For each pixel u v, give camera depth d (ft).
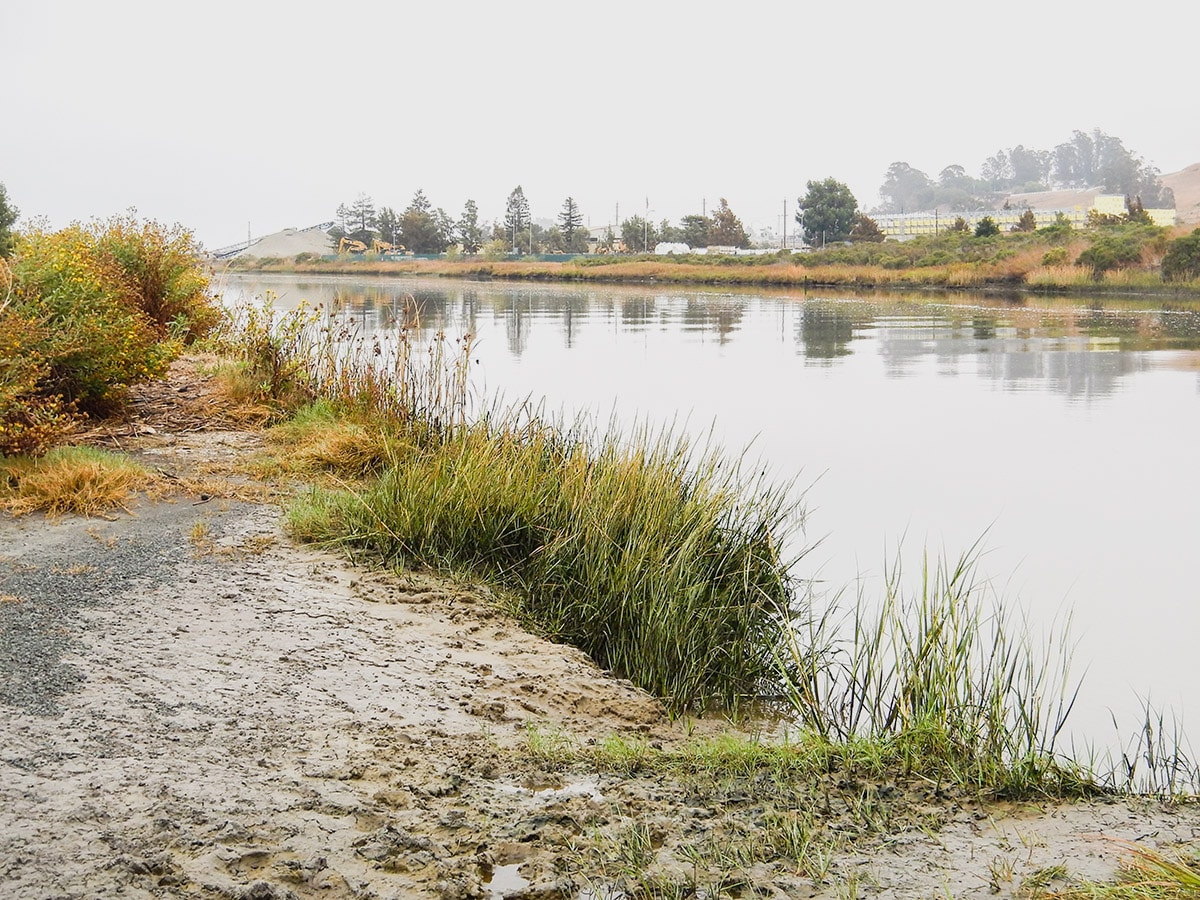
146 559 17.79
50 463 22.59
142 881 8.45
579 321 89.56
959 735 12.32
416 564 19.11
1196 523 23.67
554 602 17.81
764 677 15.99
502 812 10.29
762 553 19.72
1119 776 12.12
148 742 11.05
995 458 30.89
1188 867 9.18
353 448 26.21
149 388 36.01
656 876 9.12
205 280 49.32
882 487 27.04
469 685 13.96
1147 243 138.51
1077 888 8.95
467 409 32.35
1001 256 154.92
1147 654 16.10
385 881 8.86
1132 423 36.88
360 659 14.29
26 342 25.48
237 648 14.15
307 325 37.32
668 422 36.14
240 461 25.93
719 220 319.88
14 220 86.94
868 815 10.57
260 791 10.18
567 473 21.29
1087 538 22.45
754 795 11.07
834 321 88.99
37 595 15.57
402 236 347.77
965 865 9.49
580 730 13.24
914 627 17.37
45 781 9.96
